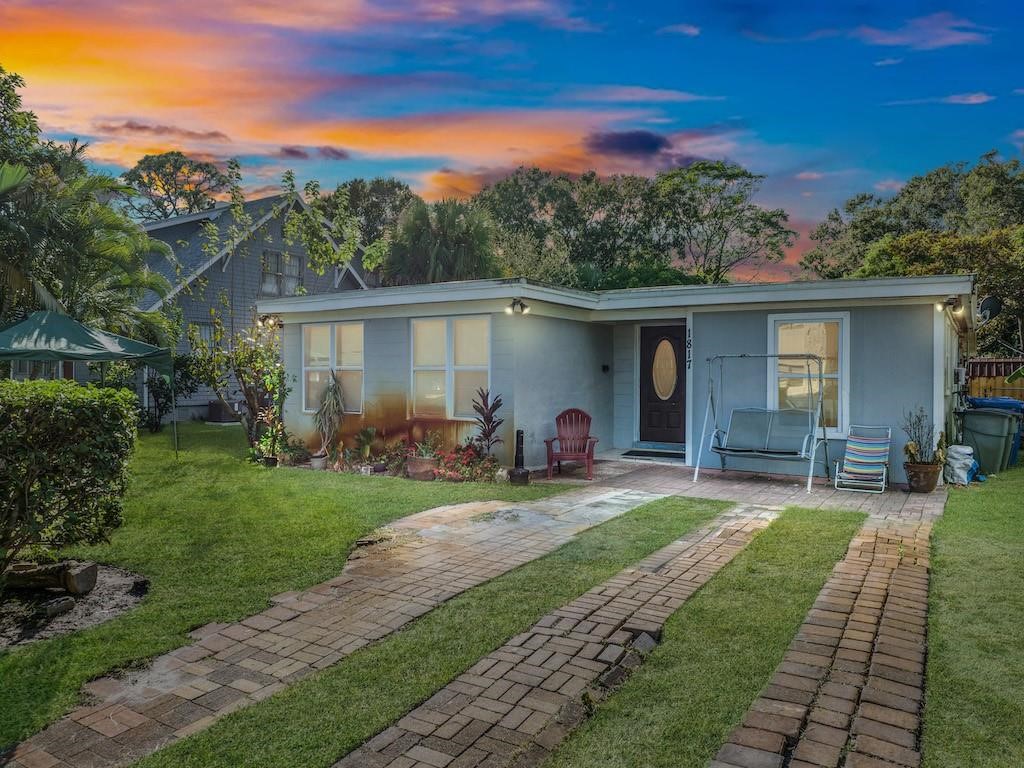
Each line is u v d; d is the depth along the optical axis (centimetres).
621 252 3772
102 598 478
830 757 270
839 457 954
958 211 3247
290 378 1270
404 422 1113
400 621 427
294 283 2339
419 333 1111
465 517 716
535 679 345
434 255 2520
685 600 457
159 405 1706
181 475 995
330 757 276
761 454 929
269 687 342
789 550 577
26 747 288
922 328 905
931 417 902
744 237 3684
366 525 674
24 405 440
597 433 1209
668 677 345
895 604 443
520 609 443
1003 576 501
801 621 416
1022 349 2442
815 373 975
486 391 1039
